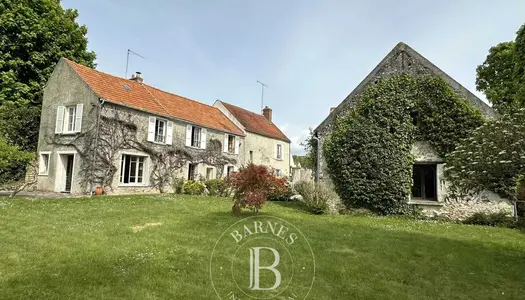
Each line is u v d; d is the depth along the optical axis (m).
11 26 17.42
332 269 4.84
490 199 10.86
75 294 3.67
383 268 4.99
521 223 9.84
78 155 15.02
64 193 14.99
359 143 12.85
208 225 7.50
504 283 4.54
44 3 18.98
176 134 18.91
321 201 11.73
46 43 18.97
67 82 16.08
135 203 11.28
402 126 12.44
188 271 4.49
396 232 8.03
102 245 5.57
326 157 13.83
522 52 14.30
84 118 15.22
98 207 9.95
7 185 16.42
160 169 17.73
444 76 12.18
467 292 4.19
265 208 11.69
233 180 9.33
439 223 10.29
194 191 17.28
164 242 5.87
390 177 12.24
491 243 7.05
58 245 5.49
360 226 8.80
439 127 11.83
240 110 28.23
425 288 4.27
